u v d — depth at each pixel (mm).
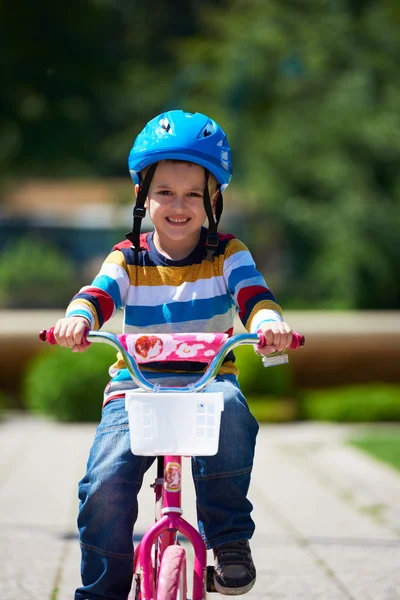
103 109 46969
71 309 5094
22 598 7113
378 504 11219
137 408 4699
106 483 5102
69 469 13523
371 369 22109
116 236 54906
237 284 5355
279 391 20422
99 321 5188
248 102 38312
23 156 45000
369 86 36938
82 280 42594
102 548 5164
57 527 9703
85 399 19062
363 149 36781
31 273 39469
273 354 5062
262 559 8523
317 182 37656
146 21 71125
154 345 4816
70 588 7414
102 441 5203
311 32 37406
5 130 44219
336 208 37156
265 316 5078
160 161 5348
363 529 9852
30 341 21422
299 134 36781
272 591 7465
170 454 4668
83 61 43312
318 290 38531
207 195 5391
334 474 13406
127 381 5305
